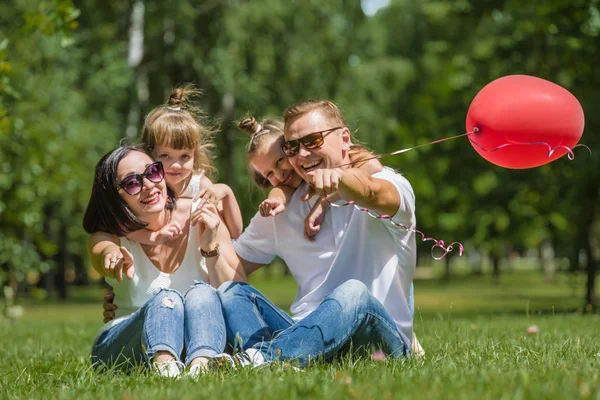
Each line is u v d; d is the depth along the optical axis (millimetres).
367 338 3938
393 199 3873
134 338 4016
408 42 31375
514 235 19297
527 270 57500
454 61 18859
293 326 3826
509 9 15977
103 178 4098
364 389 2871
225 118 20969
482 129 4012
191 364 3750
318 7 21438
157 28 21297
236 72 20391
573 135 3977
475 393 2713
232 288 4102
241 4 21062
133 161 4086
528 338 5477
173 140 4242
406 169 20250
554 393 2602
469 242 22938
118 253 3967
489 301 19438
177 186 4383
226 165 20906
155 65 21438
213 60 20156
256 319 4027
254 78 20781
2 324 12383
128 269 3982
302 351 3748
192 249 4316
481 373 3160
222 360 3684
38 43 16797
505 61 17500
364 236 4129
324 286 4191
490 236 20000
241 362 3734
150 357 3783
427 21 29766
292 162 4266
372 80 23125
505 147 3982
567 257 16234
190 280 4309
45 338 7895
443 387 2883
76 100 18875
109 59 20562
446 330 6617
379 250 4113
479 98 4055
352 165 4207
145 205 4086
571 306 15594
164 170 4285
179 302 3939
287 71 21266
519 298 20734
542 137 3924
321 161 4219
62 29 7973
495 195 18156
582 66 14531
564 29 14727
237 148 20906
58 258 27891
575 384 2795
